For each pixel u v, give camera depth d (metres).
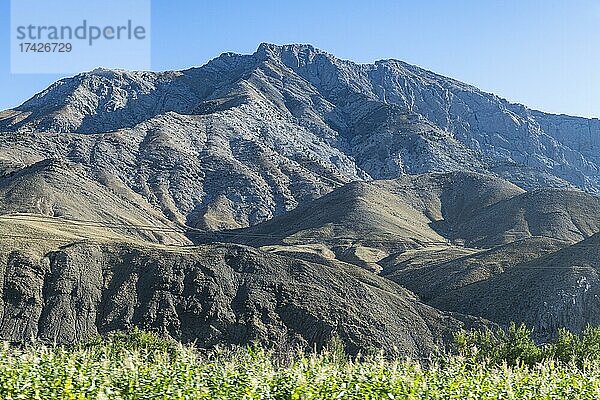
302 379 14.78
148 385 16.02
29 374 16.33
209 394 15.20
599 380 18.50
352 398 14.52
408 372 18.25
